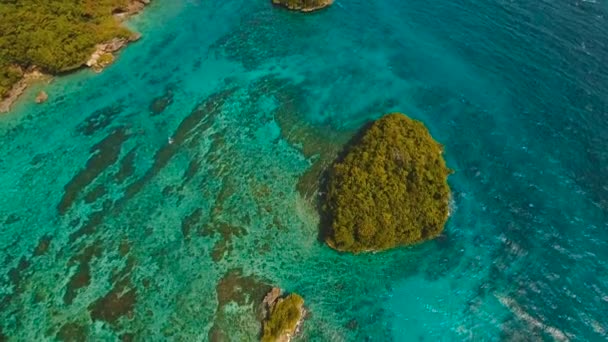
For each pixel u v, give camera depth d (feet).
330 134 190.70
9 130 185.78
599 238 158.92
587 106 197.57
